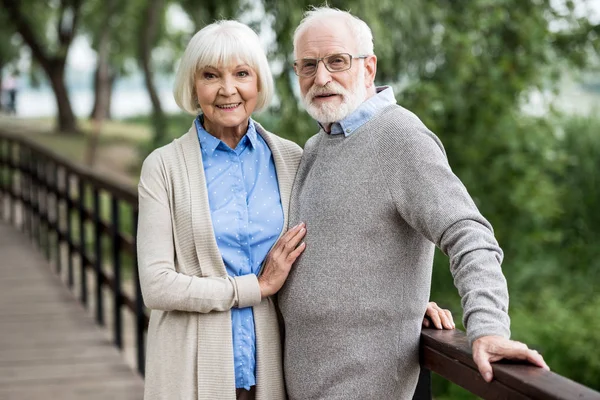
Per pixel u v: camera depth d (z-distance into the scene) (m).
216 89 2.00
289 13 5.48
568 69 7.26
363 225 1.87
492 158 7.35
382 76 6.68
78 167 5.92
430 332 1.91
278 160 2.12
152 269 1.97
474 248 1.64
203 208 2.00
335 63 1.95
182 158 2.04
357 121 1.94
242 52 1.99
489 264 1.62
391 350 1.89
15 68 26.98
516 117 7.14
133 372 4.44
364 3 5.61
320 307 1.91
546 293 7.56
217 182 2.04
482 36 6.86
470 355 1.67
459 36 6.51
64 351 4.79
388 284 1.88
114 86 30.19
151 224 2.00
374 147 1.88
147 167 2.05
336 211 1.90
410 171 1.81
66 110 22.33
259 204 2.06
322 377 1.93
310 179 2.01
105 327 5.37
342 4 5.63
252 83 2.03
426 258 1.92
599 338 6.45
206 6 6.05
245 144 2.11
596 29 6.89
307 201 1.99
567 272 8.39
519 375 1.47
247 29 2.03
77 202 6.07
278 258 1.96
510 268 7.67
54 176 6.88
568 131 9.26
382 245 1.87
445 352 1.79
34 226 8.22
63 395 4.05
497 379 1.54
